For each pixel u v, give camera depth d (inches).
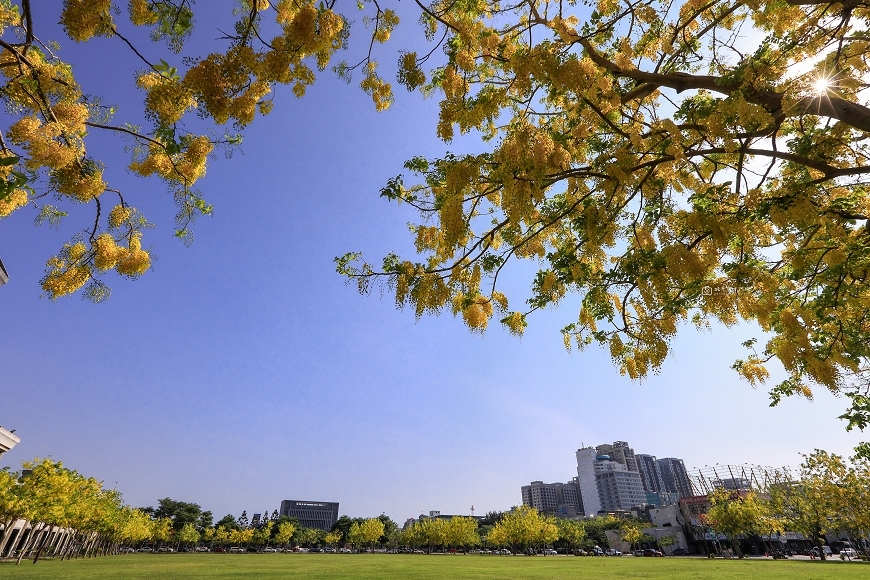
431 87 295.7
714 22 239.8
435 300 245.0
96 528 1775.3
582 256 271.7
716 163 263.3
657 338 246.2
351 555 2610.7
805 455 1154.7
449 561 1665.8
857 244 235.8
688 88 219.8
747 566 1187.9
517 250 305.0
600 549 2940.5
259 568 1161.4
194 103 184.5
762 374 356.2
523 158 218.8
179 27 192.4
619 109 245.3
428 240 287.9
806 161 209.6
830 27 235.0
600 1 271.7
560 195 291.9
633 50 284.7
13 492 1073.5
